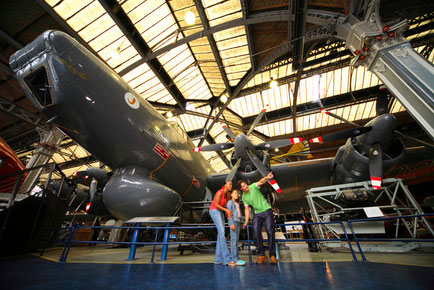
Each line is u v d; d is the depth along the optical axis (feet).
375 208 15.99
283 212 36.68
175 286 5.98
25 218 15.02
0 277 7.06
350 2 22.40
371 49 18.21
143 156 19.52
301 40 30.71
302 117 57.26
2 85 35.65
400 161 18.04
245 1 28.63
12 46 30.17
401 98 15.56
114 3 27.55
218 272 8.07
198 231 23.54
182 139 25.52
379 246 14.87
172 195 20.08
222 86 47.96
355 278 6.41
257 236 10.27
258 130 63.36
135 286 6.00
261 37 35.40
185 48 38.47
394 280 6.02
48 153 38.78
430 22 32.17
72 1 26.13
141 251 21.22
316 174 26.20
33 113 37.73
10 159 22.09
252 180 22.00
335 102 50.57
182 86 45.98
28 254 14.70
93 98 15.83
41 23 27.96
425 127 13.87
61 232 30.50
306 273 7.39
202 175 29.01
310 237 16.40
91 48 31.55
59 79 14.44
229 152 73.00
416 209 15.11
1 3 25.29
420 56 15.51
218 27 30.63
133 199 18.42
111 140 17.76
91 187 26.07
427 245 13.46
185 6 30.81
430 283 5.56
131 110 18.29
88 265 10.21
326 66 39.63
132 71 37.50
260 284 5.99
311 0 26.32
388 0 24.20
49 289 5.68
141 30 31.73
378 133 17.06
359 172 18.97
